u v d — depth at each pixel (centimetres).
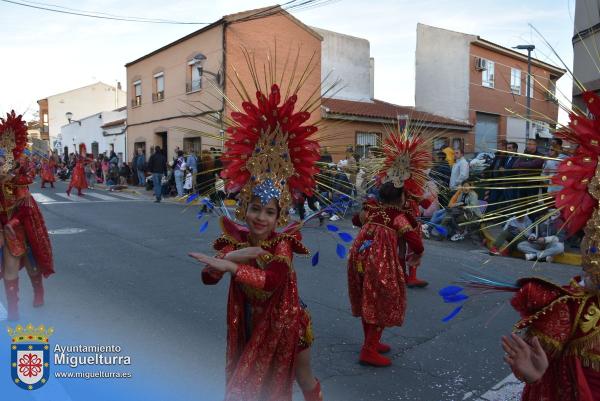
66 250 816
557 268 745
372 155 535
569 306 184
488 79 2286
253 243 262
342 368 400
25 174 473
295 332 252
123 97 5047
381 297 394
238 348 259
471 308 552
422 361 414
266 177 254
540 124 206
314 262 279
